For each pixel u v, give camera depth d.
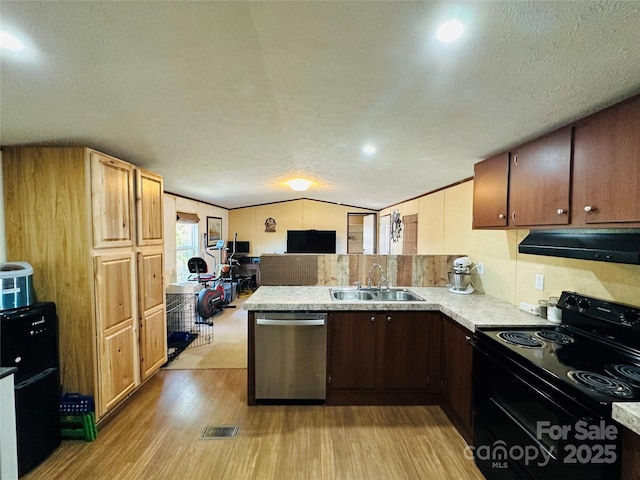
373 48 1.34
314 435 2.29
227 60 1.49
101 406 2.29
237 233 8.48
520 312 2.34
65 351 2.23
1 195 2.18
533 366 1.50
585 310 1.82
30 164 2.18
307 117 2.24
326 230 8.41
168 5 1.09
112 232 2.41
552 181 1.82
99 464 1.98
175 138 2.56
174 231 5.47
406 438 2.26
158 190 3.14
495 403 1.79
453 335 2.42
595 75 1.30
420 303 2.64
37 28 1.15
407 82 1.60
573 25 1.05
